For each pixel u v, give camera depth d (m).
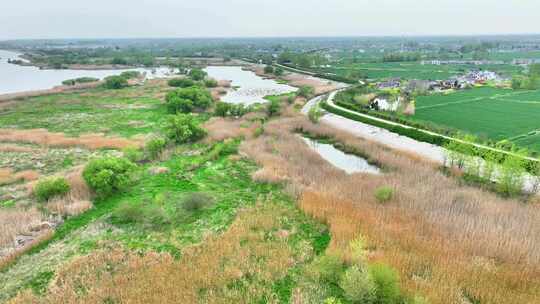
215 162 51.22
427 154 57.38
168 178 44.97
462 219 33.66
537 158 50.91
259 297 23.20
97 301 22.50
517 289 24.11
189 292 23.14
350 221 32.75
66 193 39.06
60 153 56.44
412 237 30.12
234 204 38.00
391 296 22.44
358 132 72.44
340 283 24.16
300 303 22.58
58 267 26.61
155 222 33.72
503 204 37.59
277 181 43.81
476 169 45.75
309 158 53.09
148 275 25.22
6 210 35.50
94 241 30.30
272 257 27.61
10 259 27.50
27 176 45.72
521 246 28.92
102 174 38.44
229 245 29.00
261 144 58.84
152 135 67.00
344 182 43.34
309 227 33.34
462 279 24.92
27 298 22.97
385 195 38.19
